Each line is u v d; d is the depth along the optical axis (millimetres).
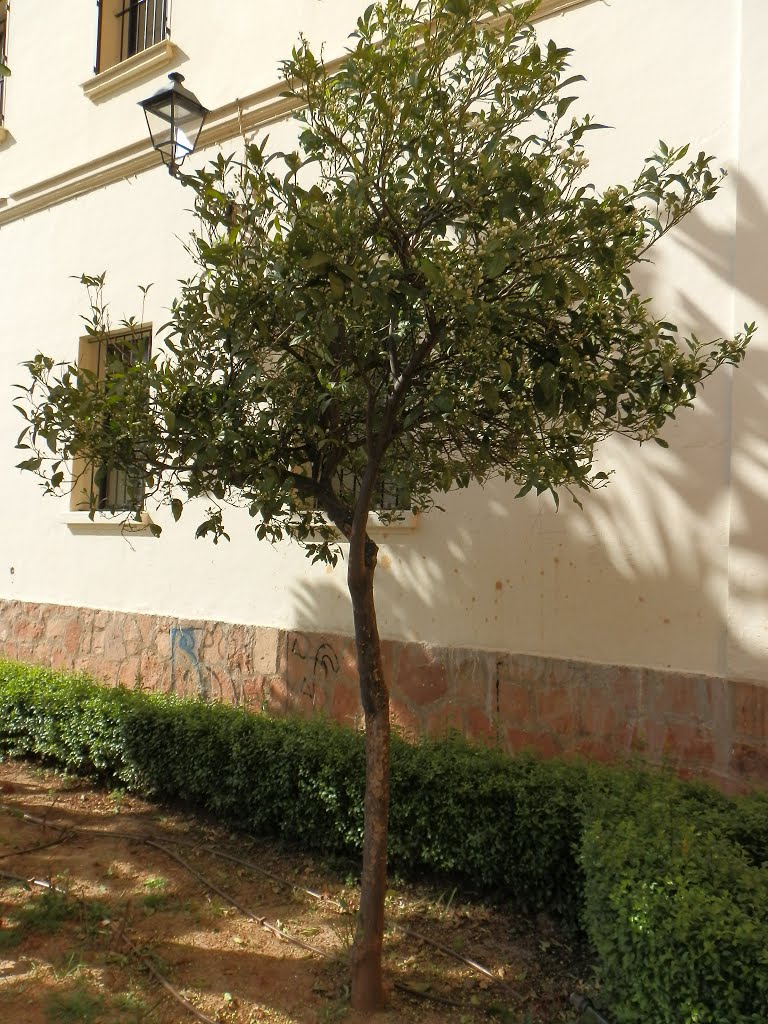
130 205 8633
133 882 4863
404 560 6367
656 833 3510
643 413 4465
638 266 5434
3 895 4703
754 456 4941
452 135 3365
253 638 7219
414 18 3547
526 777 4531
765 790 4559
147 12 9188
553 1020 3498
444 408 3170
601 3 5770
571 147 3438
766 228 5016
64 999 3635
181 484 3855
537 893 4258
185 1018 3539
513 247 3020
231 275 3816
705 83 5332
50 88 9703
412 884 4691
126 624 8195
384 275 3170
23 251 9664
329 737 5359
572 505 5621
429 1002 3643
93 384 3893
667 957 2824
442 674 6082
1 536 9602
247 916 4430
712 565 5082
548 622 5660
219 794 5684
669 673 5156
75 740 6777
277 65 7551
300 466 3980
